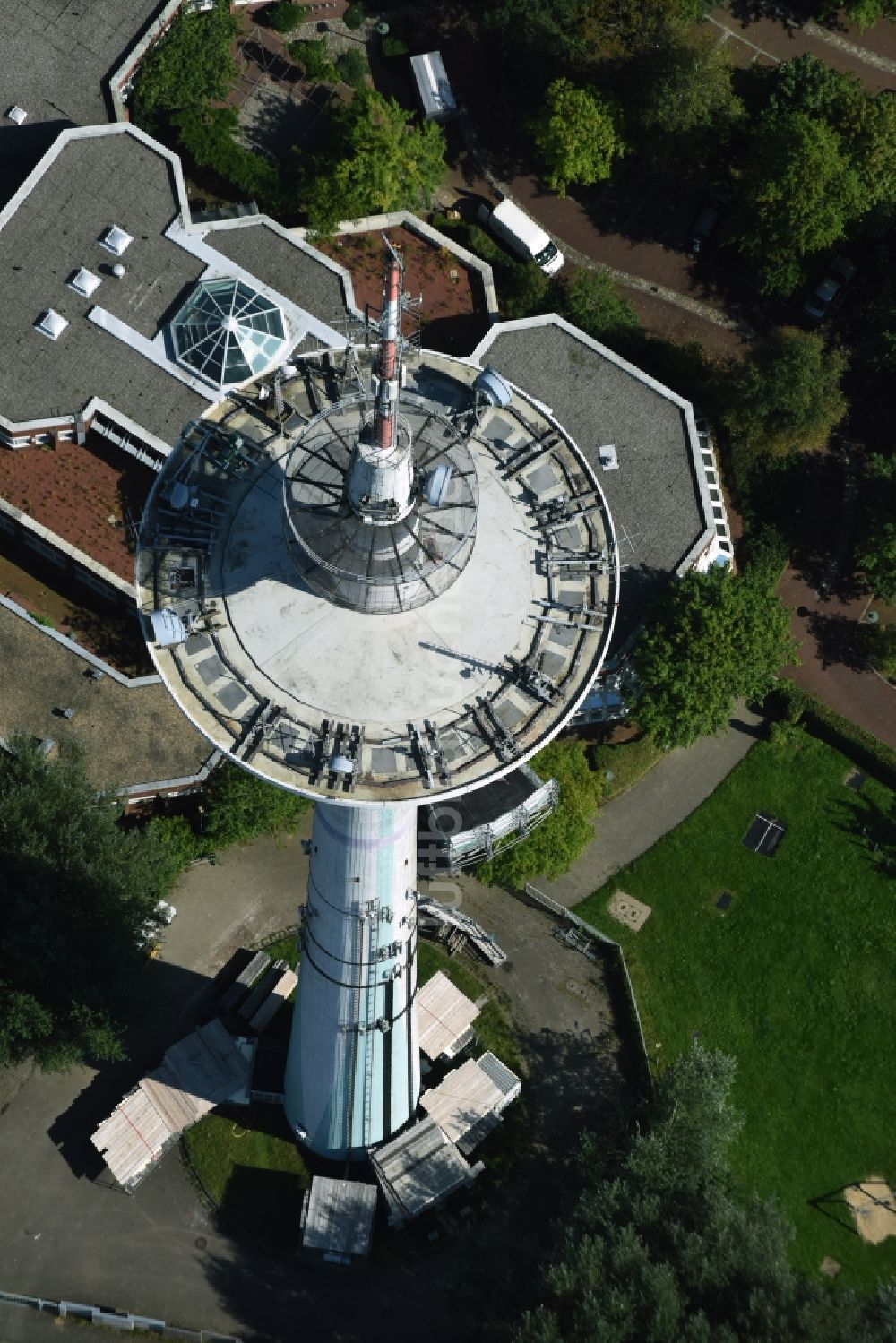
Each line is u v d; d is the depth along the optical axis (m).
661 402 127.81
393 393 69.69
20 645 122.94
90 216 129.38
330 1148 112.62
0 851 109.88
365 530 76.50
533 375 128.00
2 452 127.56
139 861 112.00
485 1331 104.56
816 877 126.88
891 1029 122.38
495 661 80.56
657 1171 105.75
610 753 128.38
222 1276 111.62
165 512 83.19
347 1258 111.38
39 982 108.44
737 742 130.75
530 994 121.62
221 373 124.81
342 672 79.62
